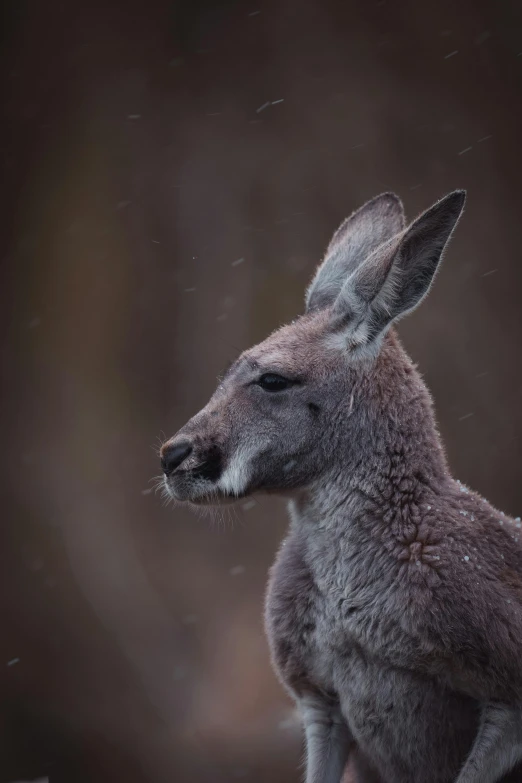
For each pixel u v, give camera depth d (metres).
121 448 24.59
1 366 23.58
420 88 27.56
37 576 22.08
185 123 26.36
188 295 26.22
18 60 24.14
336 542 9.35
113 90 25.33
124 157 25.45
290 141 27.12
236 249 26.80
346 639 9.21
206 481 9.70
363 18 27.05
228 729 21.39
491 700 8.77
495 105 27.83
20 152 24.22
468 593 8.66
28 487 22.89
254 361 9.81
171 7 25.72
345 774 10.39
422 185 27.84
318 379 9.65
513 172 28.22
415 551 8.95
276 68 26.91
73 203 24.75
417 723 9.09
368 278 9.71
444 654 8.69
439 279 28.11
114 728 21.16
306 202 27.27
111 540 23.50
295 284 27.14
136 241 25.55
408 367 9.83
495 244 28.38
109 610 22.50
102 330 24.78
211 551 24.67
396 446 9.43
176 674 22.47
